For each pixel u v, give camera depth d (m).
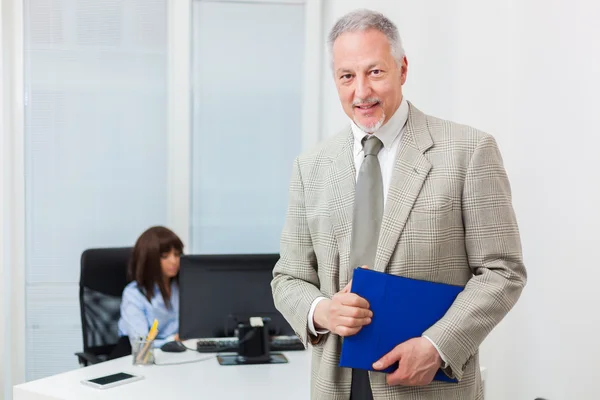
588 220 2.38
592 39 2.35
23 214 3.88
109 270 3.27
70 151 3.92
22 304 3.89
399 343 1.41
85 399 2.13
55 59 3.88
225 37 4.03
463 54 3.07
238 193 4.09
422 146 1.49
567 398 2.49
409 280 1.42
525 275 1.46
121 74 3.93
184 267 2.64
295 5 4.07
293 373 2.46
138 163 3.97
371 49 1.42
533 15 2.67
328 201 1.55
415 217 1.44
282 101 4.09
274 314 2.67
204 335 2.65
